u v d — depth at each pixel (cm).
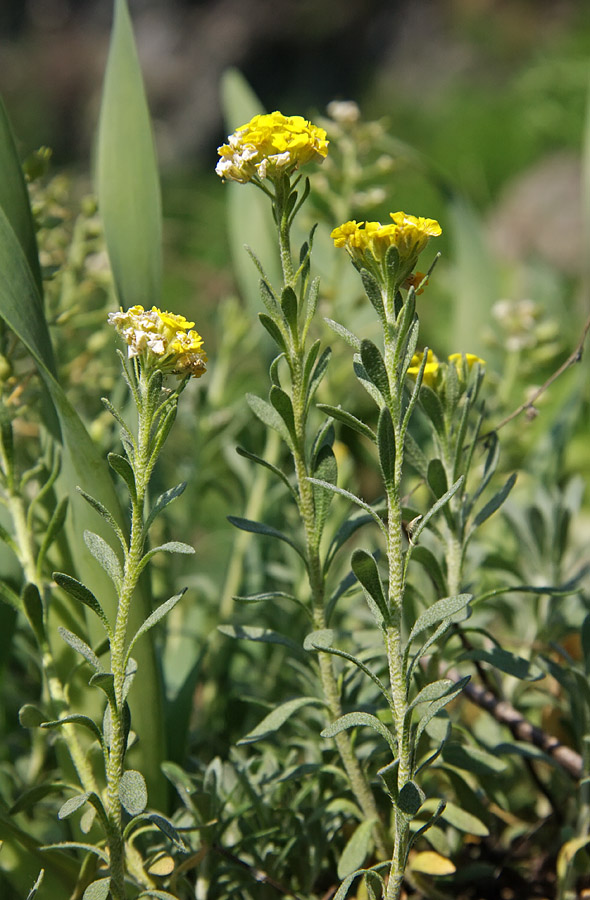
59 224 62
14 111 470
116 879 52
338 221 72
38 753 61
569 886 56
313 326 73
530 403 57
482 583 68
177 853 55
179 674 62
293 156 51
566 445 73
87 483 54
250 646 67
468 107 320
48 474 57
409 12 443
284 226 51
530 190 237
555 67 235
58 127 468
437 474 54
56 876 54
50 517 57
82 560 54
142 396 50
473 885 59
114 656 51
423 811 55
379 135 72
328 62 462
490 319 85
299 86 463
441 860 55
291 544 54
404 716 50
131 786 50
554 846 59
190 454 77
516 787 63
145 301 58
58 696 55
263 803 56
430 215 215
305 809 57
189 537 72
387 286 50
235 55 475
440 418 55
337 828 56
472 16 407
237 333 77
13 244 54
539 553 64
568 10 378
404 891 58
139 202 58
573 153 242
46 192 64
